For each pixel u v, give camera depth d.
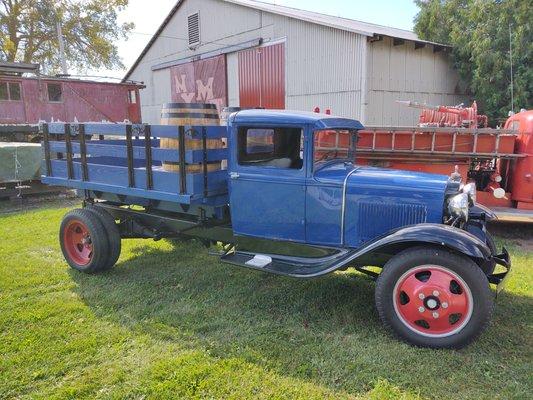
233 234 3.98
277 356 3.00
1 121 14.91
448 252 3.02
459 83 14.51
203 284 4.29
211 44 16.98
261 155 3.74
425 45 12.88
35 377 2.77
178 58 18.97
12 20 25.52
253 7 14.58
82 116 16.98
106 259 4.51
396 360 2.93
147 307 3.76
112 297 3.98
